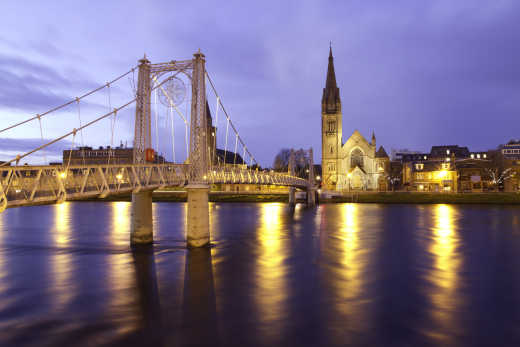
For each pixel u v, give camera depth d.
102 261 33.22
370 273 30.20
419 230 54.03
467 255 37.19
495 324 20.14
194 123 37.34
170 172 35.69
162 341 18.09
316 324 20.03
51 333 18.91
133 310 21.95
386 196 108.25
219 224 60.91
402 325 19.95
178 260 33.53
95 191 25.41
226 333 18.94
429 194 106.44
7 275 29.00
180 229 52.66
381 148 138.50
